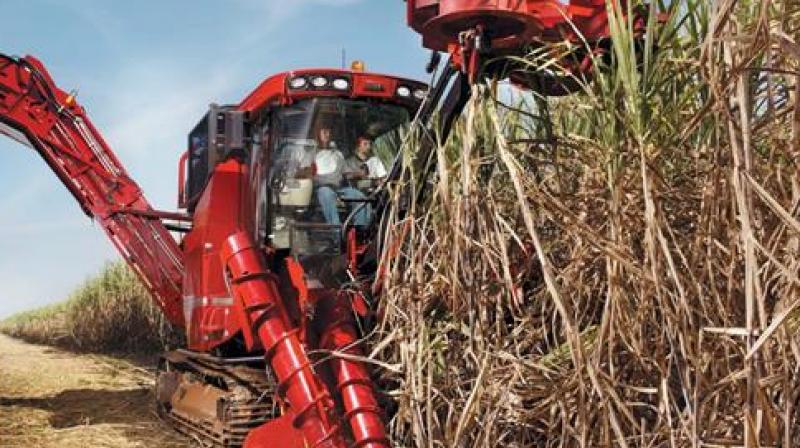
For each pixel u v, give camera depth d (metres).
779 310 2.86
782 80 3.23
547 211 3.82
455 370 4.45
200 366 7.39
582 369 3.56
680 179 3.77
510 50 4.21
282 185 6.25
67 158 9.35
